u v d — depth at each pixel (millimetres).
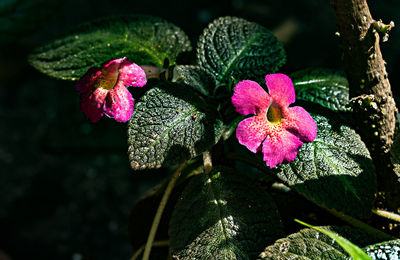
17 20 529
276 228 363
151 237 384
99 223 692
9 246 659
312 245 357
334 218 391
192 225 364
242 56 391
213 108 373
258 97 354
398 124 380
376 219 380
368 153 367
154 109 364
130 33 407
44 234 677
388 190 378
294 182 361
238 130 354
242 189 369
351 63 371
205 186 371
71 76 402
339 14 366
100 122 631
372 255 359
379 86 370
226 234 360
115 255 648
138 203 411
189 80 379
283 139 354
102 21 411
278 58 391
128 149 356
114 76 367
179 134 361
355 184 361
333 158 366
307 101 387
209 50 391
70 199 727
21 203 716
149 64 404
